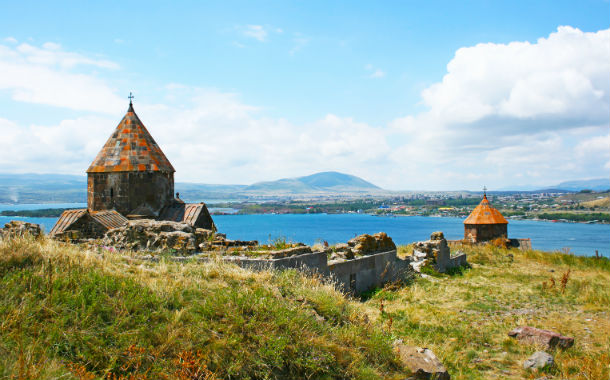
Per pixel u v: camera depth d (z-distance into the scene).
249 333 5.30
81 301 5.07
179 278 6.62
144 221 10.76
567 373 6.71
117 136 19.50
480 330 9.16
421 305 11.30
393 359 6.09
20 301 4.96
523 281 15.70
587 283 14.80
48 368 3.91
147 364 4.46
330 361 5.38
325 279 10.79
